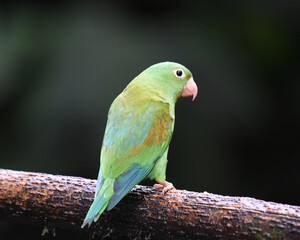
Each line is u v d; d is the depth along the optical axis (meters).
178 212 6.68
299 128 12.58
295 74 12.99
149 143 7.28
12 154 11.70
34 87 11.74
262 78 12.85
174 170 12.01
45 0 12.48
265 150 12.55
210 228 6.50
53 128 11.52
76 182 7.16
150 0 12.84
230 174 12.21
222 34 13.00
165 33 12.42
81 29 11.99
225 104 12.11
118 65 11.68
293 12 13.41
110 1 12.66
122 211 6.92
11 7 12.46
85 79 11.54
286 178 12.54
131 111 7.49
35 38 12.02
